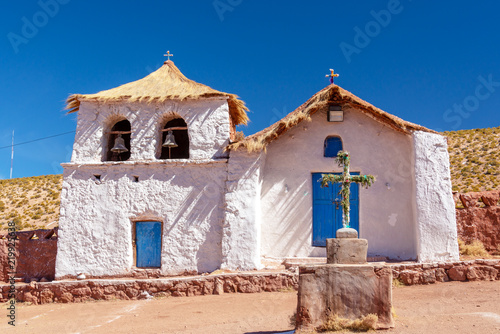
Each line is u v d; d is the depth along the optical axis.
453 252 13.99
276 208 15.81
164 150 19.53
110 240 15.63
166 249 15.34
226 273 14.05
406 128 14.93
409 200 15.20
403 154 15.45
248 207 14.94
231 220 14.92
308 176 15.86
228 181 15.23
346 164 9.61
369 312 8.06
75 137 16.58
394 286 13.18
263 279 13.55
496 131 51.50
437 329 7.98
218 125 15.95
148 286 14.12
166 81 17.45
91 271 15.50
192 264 15.14
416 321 8.71
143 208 15.67
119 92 16.77
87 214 15.88
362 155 15.67
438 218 14.23
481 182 36.75
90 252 15.62
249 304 11.98
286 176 15.95
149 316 11.52
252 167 15.20
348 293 8.15
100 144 16.45
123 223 15.67
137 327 10.41
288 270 13.96
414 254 14.82
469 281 13.10
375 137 15.72
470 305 10.25
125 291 14.24
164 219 15.55
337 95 15.48
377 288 8.12
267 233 15.70
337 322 7.98
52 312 13.18
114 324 10.93
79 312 12.82
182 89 16.64
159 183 15.77
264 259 15.43
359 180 9.51
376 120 15.55
